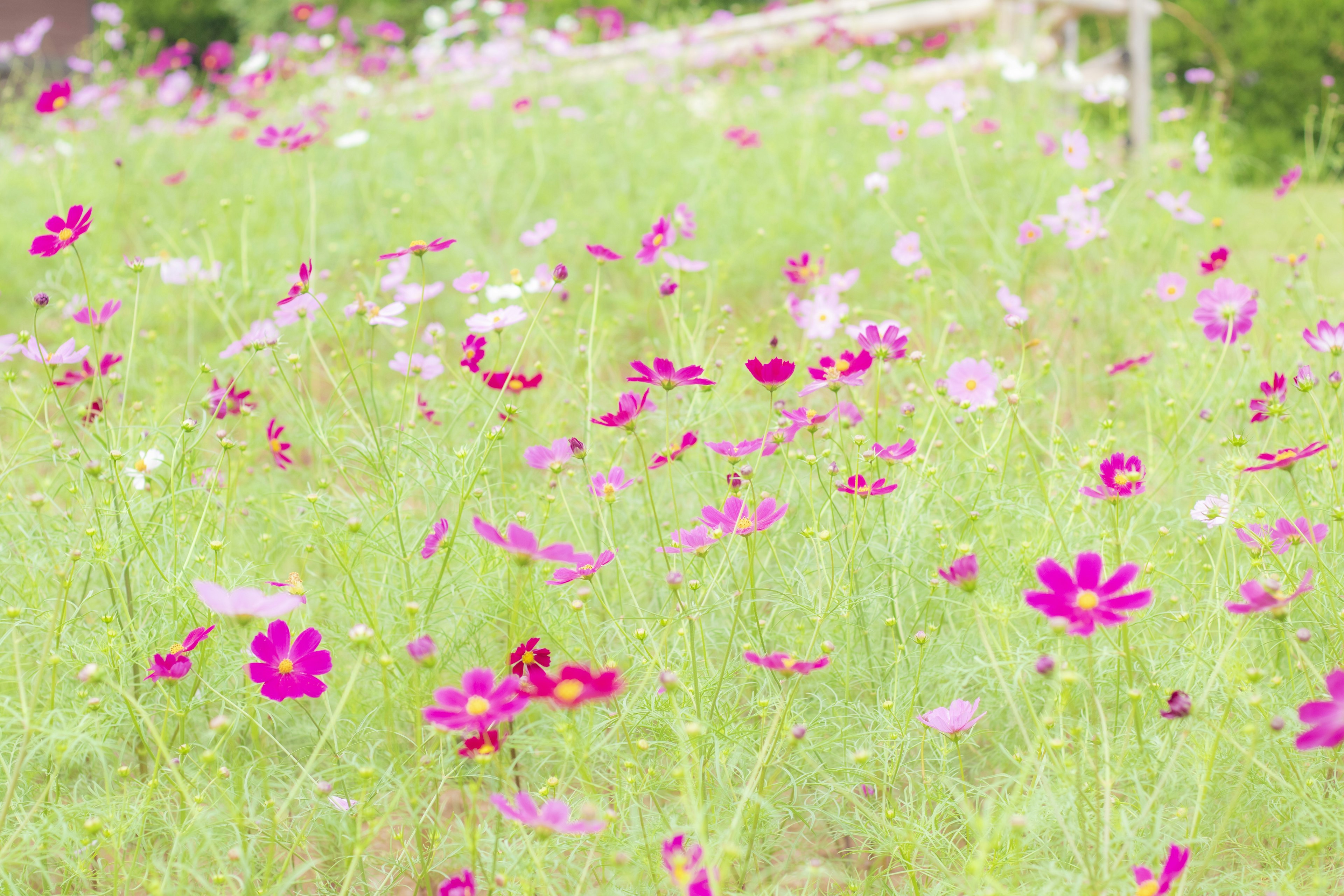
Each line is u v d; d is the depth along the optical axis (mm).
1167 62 7891
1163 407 3156
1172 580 2693
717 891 2395
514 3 7918
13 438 3082
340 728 2662
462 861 2619
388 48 8094
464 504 2732
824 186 4883
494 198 5094
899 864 2605
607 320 3566
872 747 2615
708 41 8055
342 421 3225
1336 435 2914
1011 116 5816
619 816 2533
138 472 2746
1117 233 4539
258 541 2955
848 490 2691
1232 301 2967
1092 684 2461
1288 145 9594
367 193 4961
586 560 2617
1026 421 3180
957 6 7387
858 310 3279
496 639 2760
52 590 2756
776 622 2766
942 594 2746
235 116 6961
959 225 4430
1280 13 9977
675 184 5074
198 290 3586
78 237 2795
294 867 2590
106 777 2514
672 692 2568
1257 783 2561
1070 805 2525
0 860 2465
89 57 8070
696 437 2959
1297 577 2713
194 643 2576
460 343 3768
